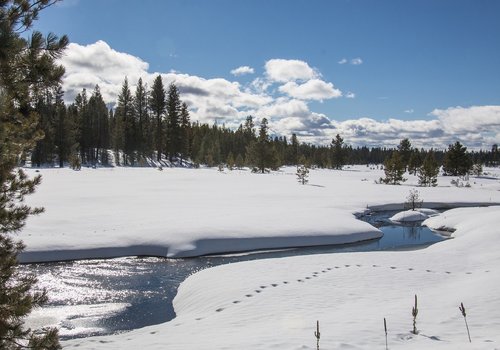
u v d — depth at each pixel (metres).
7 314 5.09
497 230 20.70
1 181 5.41
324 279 13.35
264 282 13.27
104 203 28.83
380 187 49.34
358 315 9.28
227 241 20.34
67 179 43.94
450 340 7.23
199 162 80.25
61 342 9.11
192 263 17.81
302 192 40.62
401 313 9.22
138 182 44.25
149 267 17.00
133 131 69.50
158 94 71.94
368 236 23.86
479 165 89.44
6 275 5.50
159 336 9.10
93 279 15.22
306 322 8.99
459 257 16.62
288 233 22.11
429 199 38.66
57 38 5.03
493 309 9.20
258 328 8.87
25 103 5.51
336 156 111.44
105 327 11.04
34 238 18.39
